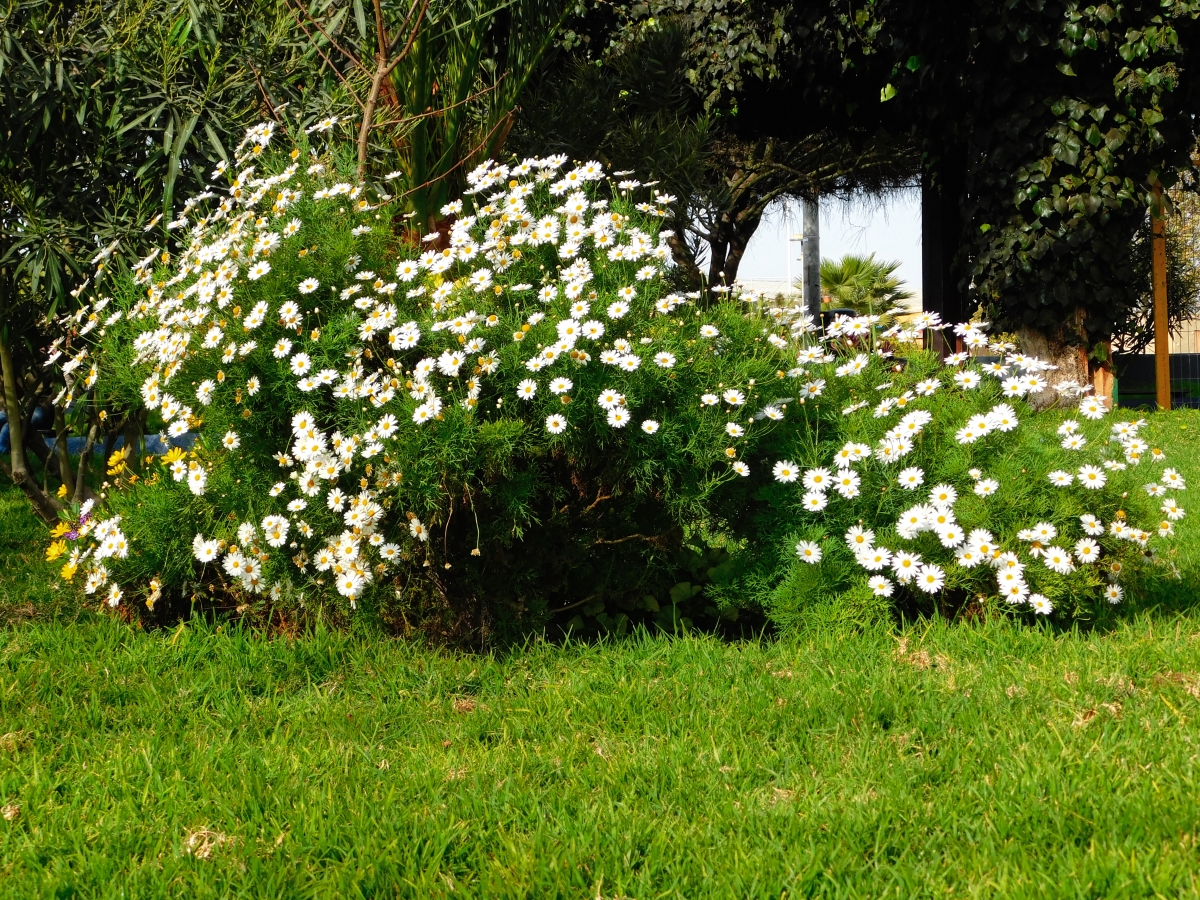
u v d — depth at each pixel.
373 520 3.41
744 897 2.02
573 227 3.84
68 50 4.84
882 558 3.45
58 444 5.40
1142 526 3.70
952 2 8.50
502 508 3.54
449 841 2.23
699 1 10.28
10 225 4.89
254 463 3.74
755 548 3.74
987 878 2.01
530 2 5.68
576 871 2.10
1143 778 2.34
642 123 7.86
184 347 3.61
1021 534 3.40
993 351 4.13
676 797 2.43
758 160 14.03
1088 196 8.31
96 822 2.38
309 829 2.28
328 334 3.60
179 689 3.19
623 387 3.45
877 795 2.37
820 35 9.94
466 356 3.50
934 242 11.27
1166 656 3.10
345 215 4.02
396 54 5.17
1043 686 2.93
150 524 3.74
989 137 8.64
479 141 5.64
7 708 3.06
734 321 3.88
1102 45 8.12
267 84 5.07
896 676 3.07
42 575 4.75
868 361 4.04
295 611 3.68
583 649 3.51
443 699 3.15
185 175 4.90
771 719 2.84
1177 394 12.98
